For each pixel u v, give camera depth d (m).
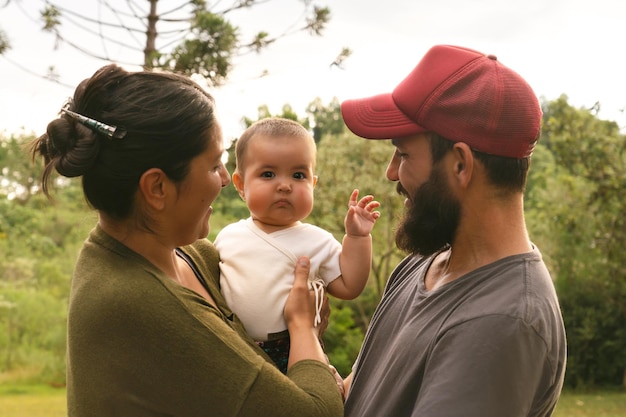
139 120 1.95
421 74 2.11
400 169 2.18
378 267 17.84
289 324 2.30
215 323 2.00
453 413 1.83
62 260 20.91
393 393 2.04
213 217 13.83
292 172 2.51
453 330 1.92
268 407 1.95
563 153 17.44
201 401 1.94
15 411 12.60
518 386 1.84
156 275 1.99
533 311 1.88
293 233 2.50
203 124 2.02
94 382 1.94
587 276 18.45
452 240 2.12
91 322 1.94
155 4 6.80
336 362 15.12
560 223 17.73
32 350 16.48
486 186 2.05
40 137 2.10
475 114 2.02
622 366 18.31
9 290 17.98
